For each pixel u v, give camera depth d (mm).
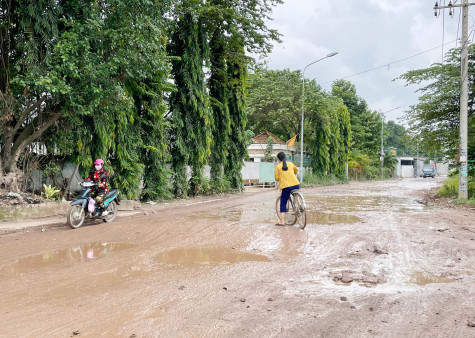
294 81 31781
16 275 4934
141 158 14344
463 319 3521
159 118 14086
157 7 10562
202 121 16891
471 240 7137
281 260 5727
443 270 5211
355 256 5965
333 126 36781
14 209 9508
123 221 9641
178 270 5168
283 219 8688
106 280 4711
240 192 20797
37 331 3252
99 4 10531
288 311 3697
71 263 5551
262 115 33781
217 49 18938
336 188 27297
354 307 3799
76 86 9664
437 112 17891
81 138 11305
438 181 44406
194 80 16234
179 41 16641
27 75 9180
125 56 9977
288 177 8516
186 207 13539
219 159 19203
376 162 53844
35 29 9414
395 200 16422
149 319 3500
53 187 11742
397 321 3469
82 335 3172
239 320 3477
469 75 16734
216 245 6754
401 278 4852
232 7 17047
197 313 3645
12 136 10727
